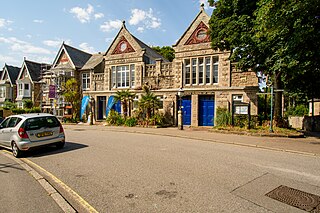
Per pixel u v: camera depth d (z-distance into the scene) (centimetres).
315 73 1110
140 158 750
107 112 2378
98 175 578
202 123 1906
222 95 1794
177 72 2006
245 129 1345
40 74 3778
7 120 944
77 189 489
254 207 390
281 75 1319
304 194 445
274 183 505
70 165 684
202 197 432
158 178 545
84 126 2050
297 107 2948
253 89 1683
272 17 918
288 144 971
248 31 1243
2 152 934
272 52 1162
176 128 1734
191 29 1953
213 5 1490
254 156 773
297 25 898
